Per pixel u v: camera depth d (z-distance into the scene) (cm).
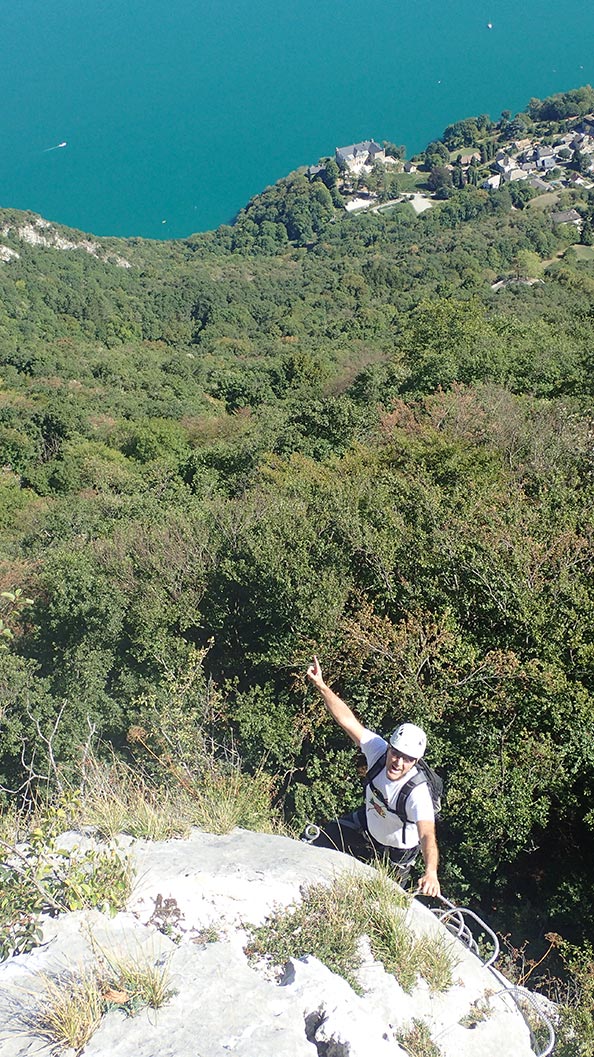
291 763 888
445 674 869
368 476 1498
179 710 831
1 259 12450
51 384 6631
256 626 1125
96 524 2014
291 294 13050
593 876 801
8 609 1314
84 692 1072
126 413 5384
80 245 14462
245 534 1240
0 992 312
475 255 13212
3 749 1005
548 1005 488
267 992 315
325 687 452
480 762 818
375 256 14988
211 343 10206
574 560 965
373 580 1090
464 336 2858
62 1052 283
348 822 489
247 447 2634
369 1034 297
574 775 824
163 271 14700
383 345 5950
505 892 821
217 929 358
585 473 1380
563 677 845
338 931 363
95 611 1177
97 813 450
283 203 17738
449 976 365
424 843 394
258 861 408
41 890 361
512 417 1753
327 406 2645
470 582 992
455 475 1454
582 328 3058
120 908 363
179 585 1227
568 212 14812
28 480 3944
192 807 495
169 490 2412
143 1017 300
